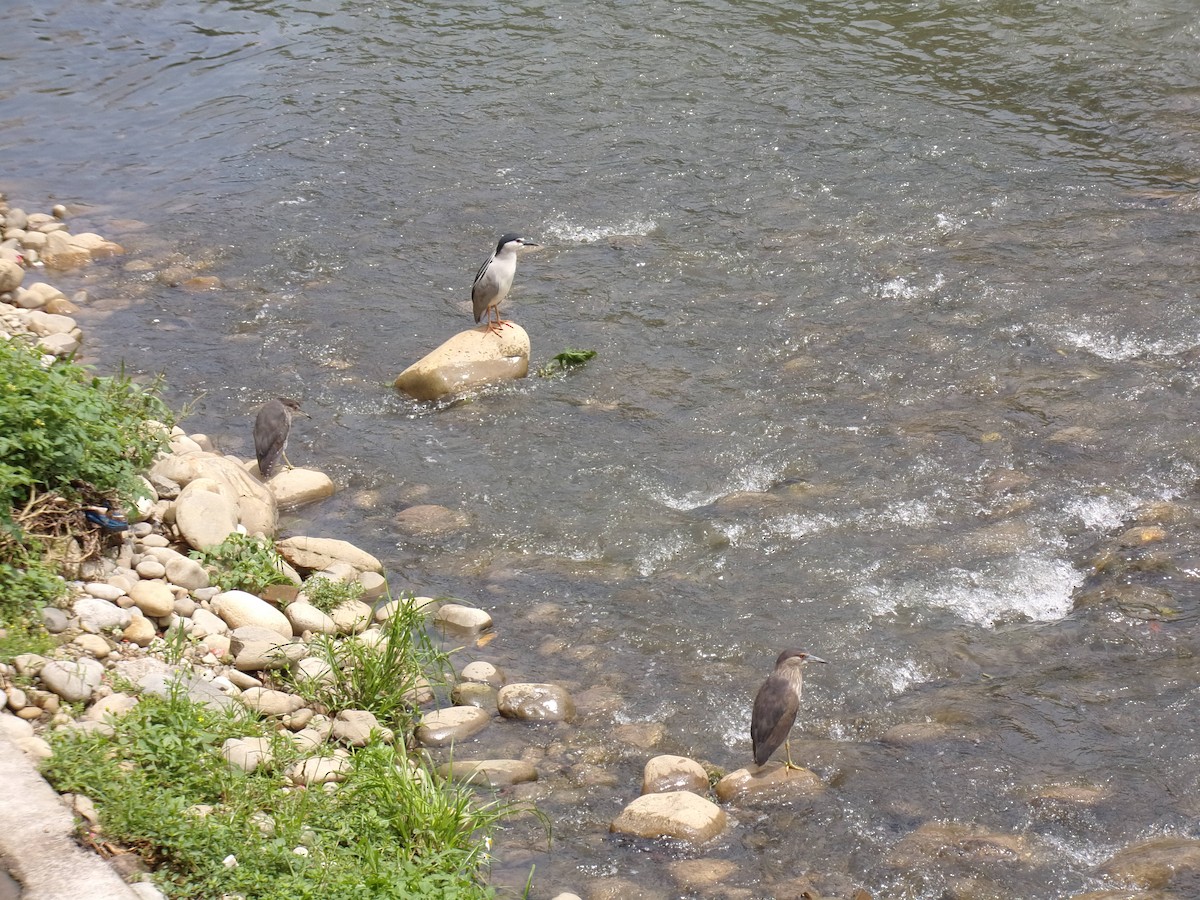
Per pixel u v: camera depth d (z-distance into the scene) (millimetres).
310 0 22641
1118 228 14031
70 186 16359
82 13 22578
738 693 8023
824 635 8508
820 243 14156
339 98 18609
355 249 14578
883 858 6637
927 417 10984
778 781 7195
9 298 12984
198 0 23000
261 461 10234
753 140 16703
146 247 14680
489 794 7141
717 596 8984
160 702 6738
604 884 6441
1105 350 11773
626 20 20906
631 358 12266
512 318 13023
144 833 5762
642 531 9742
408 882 5820
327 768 6809
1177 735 7418
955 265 13469
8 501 7531
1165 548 9086
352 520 10023
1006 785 7121
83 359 12156
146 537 8594
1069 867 6516
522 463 10711
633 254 14172
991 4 20688
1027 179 15359
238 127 17859
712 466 10539
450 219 15164
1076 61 18594
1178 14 19703
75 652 7117
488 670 8180
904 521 9672
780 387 11625
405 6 22062
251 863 5777
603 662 8352
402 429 11305
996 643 8359
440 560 9492
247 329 12938
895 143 16422
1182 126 16500
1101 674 7984
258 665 7746
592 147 16750
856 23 20422
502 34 20609
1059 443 10438
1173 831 6727
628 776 7352
